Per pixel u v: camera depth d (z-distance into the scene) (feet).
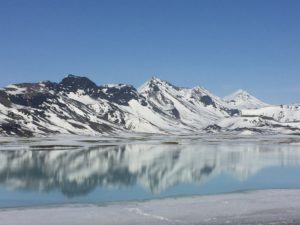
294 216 147.74
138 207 161.89
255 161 355.77
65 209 158.51
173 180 248.32
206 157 397.19
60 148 502.38
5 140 647.56
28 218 144.36
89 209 158.51
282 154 435.53
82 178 255.09
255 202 169.89
